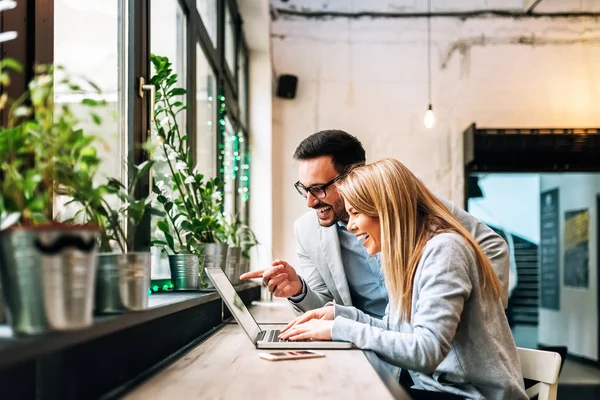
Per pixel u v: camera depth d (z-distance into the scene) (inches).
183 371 56.3
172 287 88.9
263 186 236.2
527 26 245.4
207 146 154.9
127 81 80.5
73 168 44.7
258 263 228.5
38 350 33.1
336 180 95.0
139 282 49.7
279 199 242.5
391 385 48.4
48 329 36.3
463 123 244.1
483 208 259.4
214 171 156.0
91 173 48.3
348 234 100.2
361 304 101.8
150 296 75.4
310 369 56.4
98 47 75.2
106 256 48.2
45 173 43.8
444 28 246.5
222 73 164.1
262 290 194.9
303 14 247.9
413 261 68.6
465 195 239.1
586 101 243.4
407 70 246.1
